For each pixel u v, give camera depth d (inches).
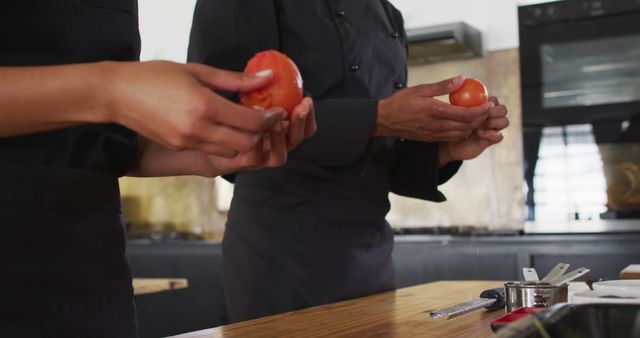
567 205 119.5
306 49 54.7
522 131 122.6
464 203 136.3
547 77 120.6
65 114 24.7
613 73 116.8
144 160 37.1
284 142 28.4
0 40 30.1
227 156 25.2
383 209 56.1
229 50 50.1
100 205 31.9
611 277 106.0
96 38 33.4
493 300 40.7
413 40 124.4
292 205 51.2
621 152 116.5
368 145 50.0
